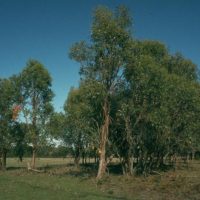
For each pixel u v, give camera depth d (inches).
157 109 2539.4
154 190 1900.8
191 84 2822.3
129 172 2662.4
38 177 2576.3
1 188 1830.7
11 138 3462.1
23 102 3469.5
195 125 2810.0
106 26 2420.0
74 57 2506.2
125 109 2573.8
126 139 2701.8
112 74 2524.6
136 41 2628.0
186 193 1787.6
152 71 2503.7
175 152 3134.8
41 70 3454.7
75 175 2728.8
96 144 2642.7
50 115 3454.7
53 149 3499.0
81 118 2751.0
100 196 1637.6
